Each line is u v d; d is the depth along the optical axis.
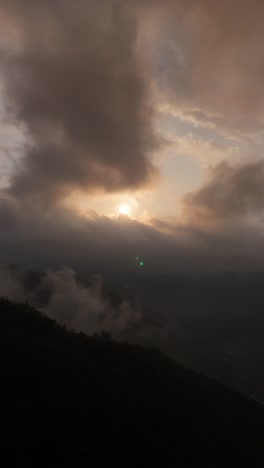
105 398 29.55
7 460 19.16
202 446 27.70
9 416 22.77
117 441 24.42
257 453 29.80
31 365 30.94
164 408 31.97
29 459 19.73
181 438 27.66
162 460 23.98
